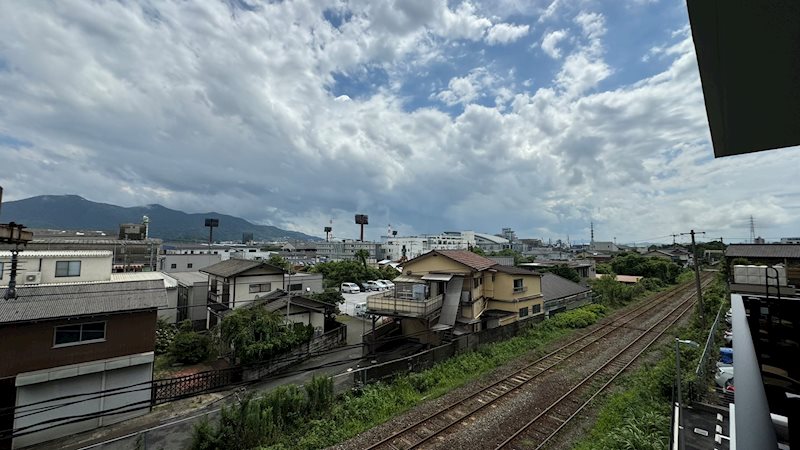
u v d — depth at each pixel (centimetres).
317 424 1150
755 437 108
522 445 1037
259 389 1549
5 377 1189
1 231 1223
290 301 2164
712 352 1599
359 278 4403
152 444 1141
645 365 1598
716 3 161
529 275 2378
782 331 288
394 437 1077
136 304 1426
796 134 276
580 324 2355
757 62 200
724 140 305
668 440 968
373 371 1460
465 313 2028
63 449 1159
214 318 2492
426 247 9012
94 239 4294
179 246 6475
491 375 1527
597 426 1107
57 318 1262
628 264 4812
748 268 1970
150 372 1438
